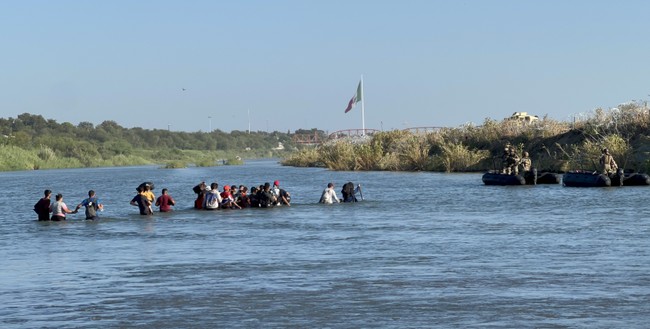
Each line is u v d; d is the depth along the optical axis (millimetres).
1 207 49219
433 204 43594
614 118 76250
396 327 14688
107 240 29062
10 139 185500
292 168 127000
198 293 18188
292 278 19922
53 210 36969
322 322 15195
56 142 198875
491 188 56438
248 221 35406
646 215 34250
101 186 77375
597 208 38219
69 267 22469
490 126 94188
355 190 47281
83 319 15812
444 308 16156
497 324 14758
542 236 27500
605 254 22891
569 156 72938
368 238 28141
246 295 17859
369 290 18156
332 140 135000
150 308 16688
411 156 96625
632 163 64562
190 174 109438
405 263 22016
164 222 35688
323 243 26938
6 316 16125
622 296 16953
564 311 15680
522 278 19234
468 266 21266
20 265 23000
